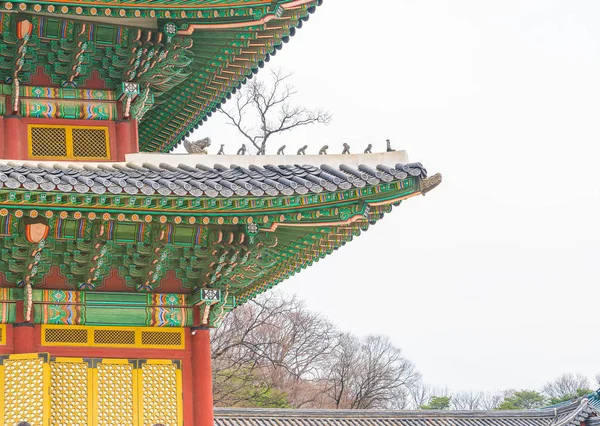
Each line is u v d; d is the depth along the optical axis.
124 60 18.59
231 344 56.75
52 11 16.95
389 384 67.44
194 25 18.36
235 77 21.52
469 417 41.50
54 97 18.34
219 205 15.64
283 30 19.61
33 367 15.82
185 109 23.25
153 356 16.98
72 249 16.36
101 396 16.44
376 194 16.41
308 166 17.23
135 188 14.79
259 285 20.39
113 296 16.91
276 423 36.84
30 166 15.84
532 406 80.94
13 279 16.31
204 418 16.94
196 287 17.47
